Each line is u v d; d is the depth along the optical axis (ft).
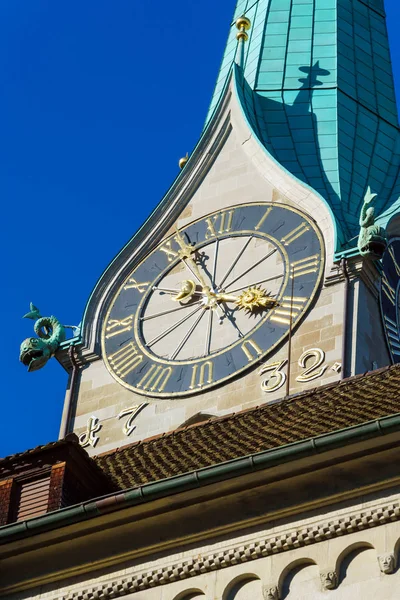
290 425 141.90
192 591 124.36
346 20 223.51
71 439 135.95
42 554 128.36
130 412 185.78
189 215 198.29
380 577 119.55
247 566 123.24
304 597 120.78
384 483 121.70
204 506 125.29
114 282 195.42
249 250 192.03
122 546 126.93
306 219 191.72
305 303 184.55
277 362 181.57
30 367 190.90
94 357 191.21
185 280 192.13
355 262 184.96
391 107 216.54
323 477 123.03
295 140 205.98
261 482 124.06
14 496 134.62
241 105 204.44
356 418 137.18
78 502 134.41
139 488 126.00
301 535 122.21
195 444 145.18
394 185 204.85
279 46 218.59
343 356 179.32
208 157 201.46
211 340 186.70
